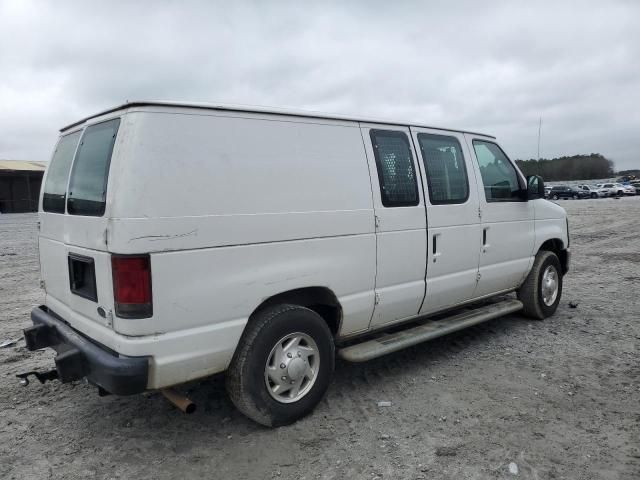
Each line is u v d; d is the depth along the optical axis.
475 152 5.41
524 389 4.36
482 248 5.36
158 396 4.34
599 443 3.46
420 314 4.91
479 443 3.49
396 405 4.10
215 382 4.57
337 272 4.01
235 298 3.40
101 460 3.37
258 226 3.50
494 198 5.56
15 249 14.58
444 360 5.09
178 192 3.15
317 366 3.88
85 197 3.44
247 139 3.53
